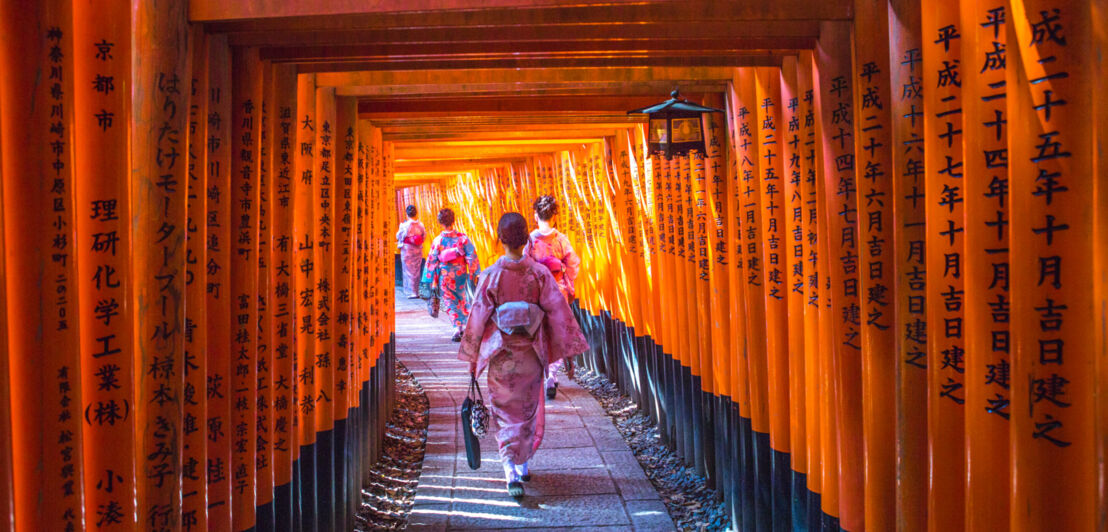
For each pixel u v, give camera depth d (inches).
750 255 143.5
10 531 56.8
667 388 216.8
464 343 174.1
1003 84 63.1
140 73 84.7
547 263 247.6
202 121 93.2
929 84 73.2
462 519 168.9
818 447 115.1
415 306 577.0
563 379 314.5
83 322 72.4
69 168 65.2
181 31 87.0
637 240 253.9
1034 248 60.1
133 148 84.4
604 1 92.0
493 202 431.8
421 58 121.6
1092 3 57.6
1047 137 59.0
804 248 116.3
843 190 100.3
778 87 130.3
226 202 100.7
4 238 57.4
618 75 150.6
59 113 64.3
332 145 158.1
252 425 108.7
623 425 245.9
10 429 57.2
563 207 335.9
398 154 330.0
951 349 73.4
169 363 84.7
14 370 63.5
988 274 65.2
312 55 115.7
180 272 86.0
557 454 214.1
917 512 81.7
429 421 255.0
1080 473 60.1
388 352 254.4
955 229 72.6
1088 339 59.4
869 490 92.2
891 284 89.8
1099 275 58.3
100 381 73.0
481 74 150.7
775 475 135.5
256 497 115.6
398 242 564.1
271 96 117.3
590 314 320.8
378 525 172.6
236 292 106.6
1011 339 62.4
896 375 83.1
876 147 89.7
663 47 117.2
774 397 134.7
